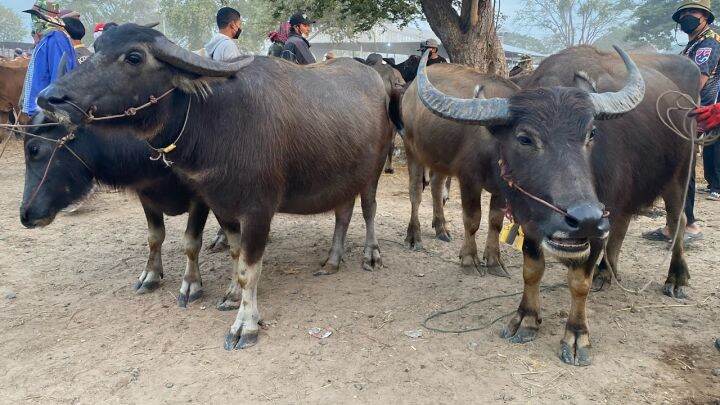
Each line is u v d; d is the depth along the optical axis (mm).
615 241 4672
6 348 3811
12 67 11875
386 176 9836
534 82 4023
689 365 3504
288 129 3893
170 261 5520
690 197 5758
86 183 4164
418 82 3475
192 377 3441
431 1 10469
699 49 5969
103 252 5812
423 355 3688
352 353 3721
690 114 3689
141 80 3295
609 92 3309
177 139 3564
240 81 3711
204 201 4098
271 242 6125
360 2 11656
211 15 38469
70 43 6805
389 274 5184
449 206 7766
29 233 6426
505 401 3174
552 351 3689
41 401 3209
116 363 3604
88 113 3186
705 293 4586
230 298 4426
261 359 3652
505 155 3266
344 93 4570
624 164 3516
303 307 4441
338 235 5270
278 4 13602
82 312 4367
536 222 3096
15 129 3934
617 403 3133
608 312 4234
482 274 5117
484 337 3912
